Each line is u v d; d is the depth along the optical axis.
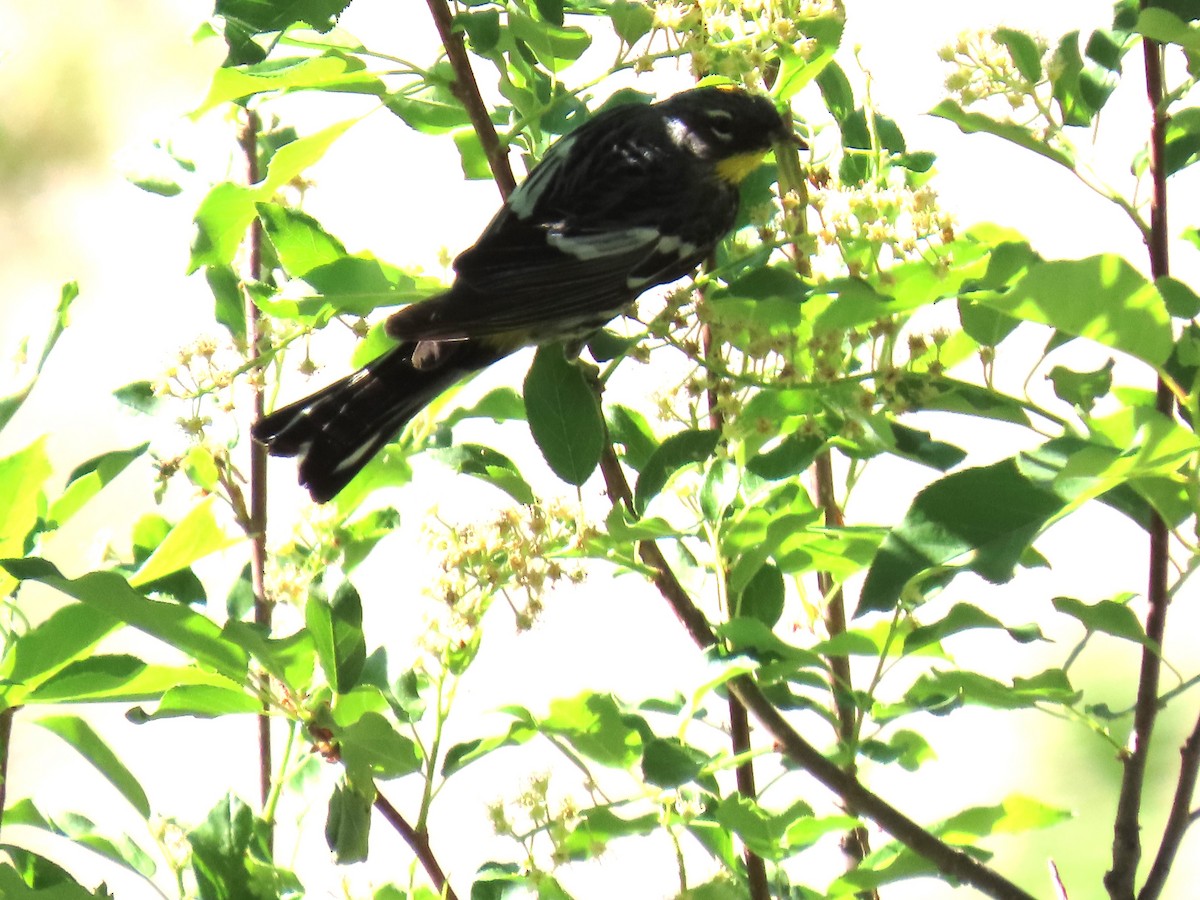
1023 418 4.57
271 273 5.89
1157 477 4.14
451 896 4.77
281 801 5.29
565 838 4.71
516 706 4.84
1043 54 4.82
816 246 4.73
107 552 5.36
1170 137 4.95
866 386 4.80
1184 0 4.74
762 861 4.82
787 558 5.05
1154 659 4.57
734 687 4.55
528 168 6.03
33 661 4.39
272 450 5.28
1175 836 4.58
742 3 5.14
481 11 4.91
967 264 4.66
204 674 4.67
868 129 5.68
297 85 4.91
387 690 4.96
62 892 4.30
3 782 4.62
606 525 4.41
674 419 4.84
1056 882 4.75
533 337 5.66
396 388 5.43
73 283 4.66
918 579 4.25
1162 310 3.87
